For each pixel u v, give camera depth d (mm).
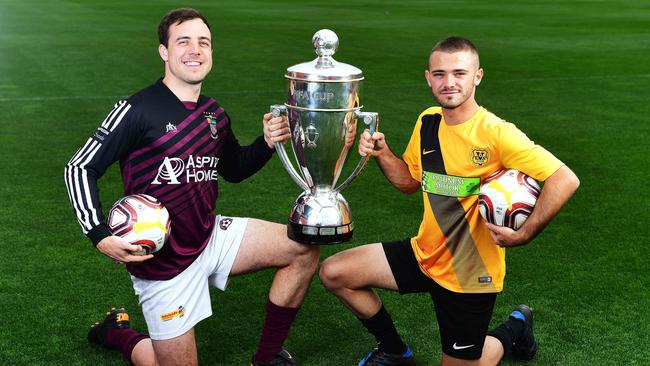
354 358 3145
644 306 3588
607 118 7746
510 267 4039
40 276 3838
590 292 3738
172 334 2783
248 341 3271
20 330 3299
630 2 26438
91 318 3426
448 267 2760
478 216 2701
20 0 24984
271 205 4992
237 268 2863
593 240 4422
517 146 2570
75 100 8312
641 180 5586
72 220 4633
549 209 2529
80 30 15625
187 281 2762
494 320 3455
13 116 7449
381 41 14539
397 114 7836
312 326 3412
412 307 3578
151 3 24125
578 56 12617
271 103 8266
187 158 2705
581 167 5922
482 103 8555
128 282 3803
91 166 2615
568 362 3082
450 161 2719
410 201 5082
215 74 10266
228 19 18891
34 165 5773
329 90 2557
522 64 11648
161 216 2609
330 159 2695
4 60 11227
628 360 3088
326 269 2885
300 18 19469
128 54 12023
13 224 4539
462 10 22625
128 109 2646
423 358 3143
